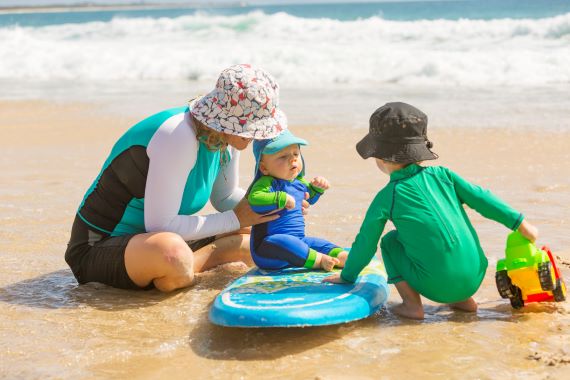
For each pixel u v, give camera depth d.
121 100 13.11
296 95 12.97
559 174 6.63
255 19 24.22
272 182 3.98
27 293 4.06
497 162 7.26
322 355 3.09
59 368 3.02
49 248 4.95
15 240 5.13
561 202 5.68
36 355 3.16
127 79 17.42
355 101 11.92
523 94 11.85
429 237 3.35
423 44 17.94
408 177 3.45
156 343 3.28
